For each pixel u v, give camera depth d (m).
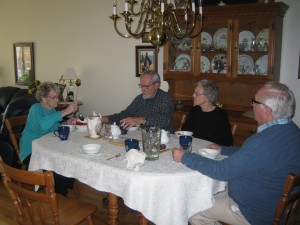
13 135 2.53
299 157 1.48
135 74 4.00
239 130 2.92
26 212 1.71
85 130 2.27
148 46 3.79
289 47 3.07
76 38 4.55
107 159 1.66
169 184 1.45
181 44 3.38
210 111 2.40
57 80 4.94
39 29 5.03
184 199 1.49
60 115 2.28
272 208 1.54
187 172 1.50
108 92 4.34
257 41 2.99
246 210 1.58
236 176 1.47
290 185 1.34
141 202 1.46
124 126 2.21
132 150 1.55
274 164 1.45
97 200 2.84
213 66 3.25
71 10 4.53
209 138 2.34
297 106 3.09
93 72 4.45
